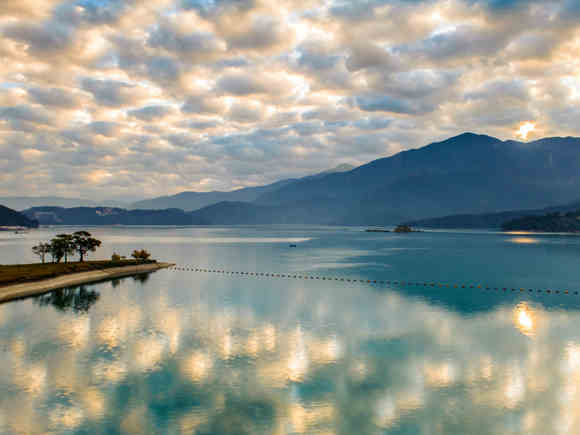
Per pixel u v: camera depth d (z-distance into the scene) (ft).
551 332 184.55
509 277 368.68
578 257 561.02
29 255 574.15
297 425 104.37
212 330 187.11
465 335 179.73
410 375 135.03
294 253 642.22
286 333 182.50
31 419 106.83
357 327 192.85
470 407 113.19
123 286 311.27
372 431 101.24
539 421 105.81
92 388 125.49
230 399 118.32
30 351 157.79
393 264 477.77
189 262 498.28
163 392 122.62
